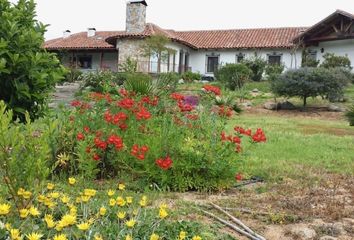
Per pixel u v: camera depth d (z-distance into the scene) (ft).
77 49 112.06
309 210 13.32
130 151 15.10
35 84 13.55
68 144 15.37
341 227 11.90
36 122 14.40
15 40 13.08
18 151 8.66
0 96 13.48
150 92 30.32
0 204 7.97
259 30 114.32
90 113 16.78
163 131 15.60
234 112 51.21
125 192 13.41
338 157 23.95
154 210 10.82
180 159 15.14
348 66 87.61
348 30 93.15
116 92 23.57
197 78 91.45
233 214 12.75
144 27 104.42
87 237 7.94
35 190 8.95
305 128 39.75
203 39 113.19
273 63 102.42
